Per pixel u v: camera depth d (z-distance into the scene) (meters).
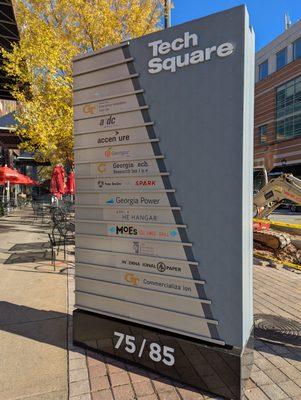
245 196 2.99
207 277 3.04
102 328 3.56
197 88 3.04
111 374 3.21
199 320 3.06
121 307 3.48
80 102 3.70
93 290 3.66
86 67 3.63
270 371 3.33
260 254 9.28
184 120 3.12
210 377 2.94
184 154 3.13
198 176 3.07
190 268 3.12
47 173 47.22
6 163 24.20
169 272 3.22
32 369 3.27
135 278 3.41
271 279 6.91
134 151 3.40
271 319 4.68
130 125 3.40
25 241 10.30
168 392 2.95
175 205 3.19
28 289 5.62
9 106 24.75
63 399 2.86
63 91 11.06
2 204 19.95
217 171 2.97
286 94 43.03
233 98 2.88
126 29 12.05
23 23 11.57
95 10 11.52
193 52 3.04
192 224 3.11
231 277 2.93
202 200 3.05
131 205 3.43
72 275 6.47
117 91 3.47
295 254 9.43
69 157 13.56
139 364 3.32
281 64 44.22
